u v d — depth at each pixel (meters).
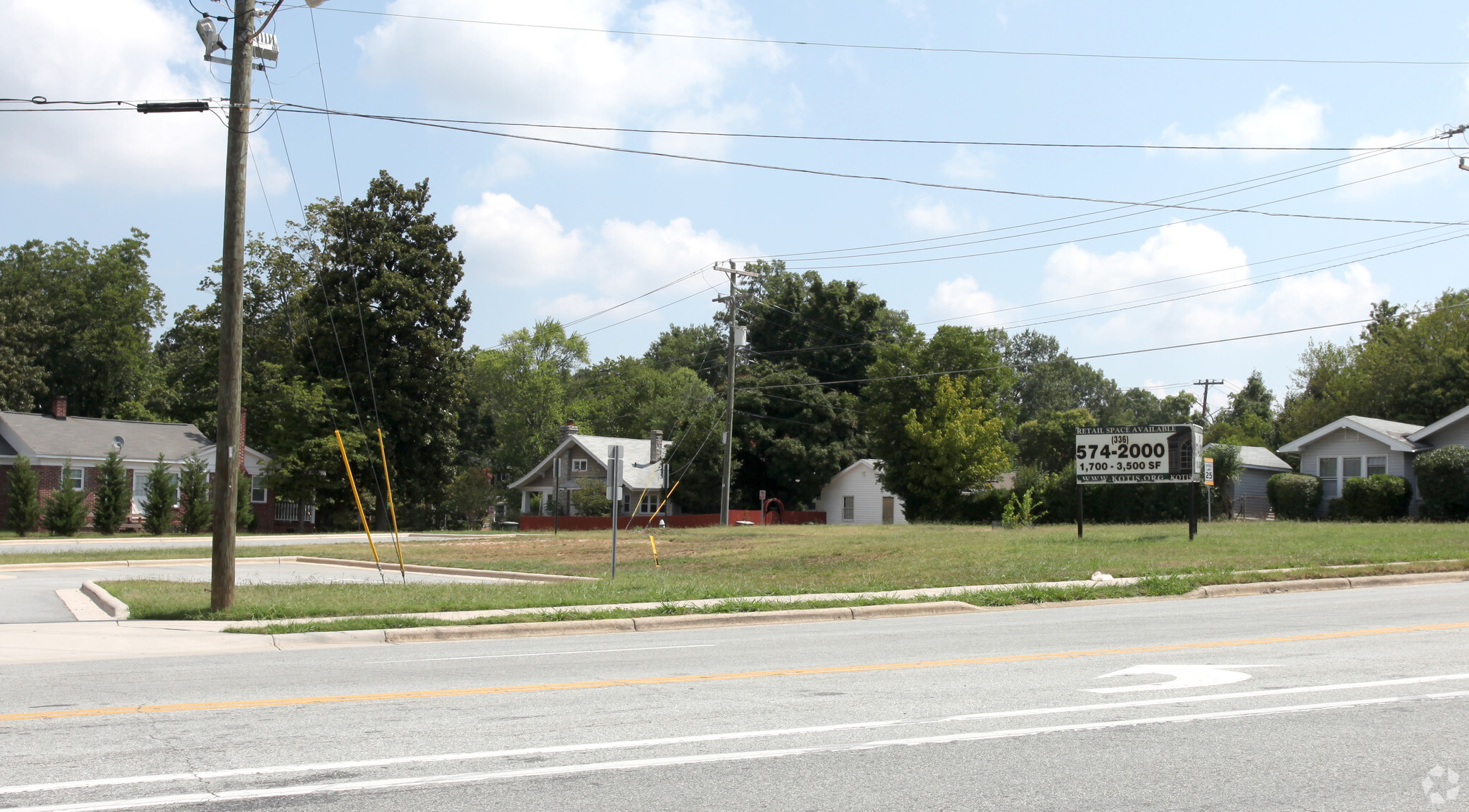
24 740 6.50
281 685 8.67
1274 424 74.25
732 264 43.19
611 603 15.03
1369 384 51.00
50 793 5.26
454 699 7.90
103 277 66.25
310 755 6.08
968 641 11.15
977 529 31.55
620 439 63.91
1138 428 24.94
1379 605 13.70
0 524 45.47
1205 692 7.76
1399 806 4.98
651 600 15.34
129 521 46.31
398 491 52.28
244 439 52.78
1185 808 4.96
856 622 13.90
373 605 14.88
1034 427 68.06
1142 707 7.25
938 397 46.69
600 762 5.89
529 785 5.43
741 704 7.59
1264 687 7.91
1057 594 16.08
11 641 12.12
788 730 6.70
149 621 13.79
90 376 65.81
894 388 48.47
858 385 67.00
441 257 53.41
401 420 51.75
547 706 7.60
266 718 7.20
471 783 5.47
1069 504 40.59
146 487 49.41
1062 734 6.48
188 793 5.27
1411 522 29.80
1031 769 5.68
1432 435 36.41
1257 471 45.56
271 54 15.11
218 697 8.09
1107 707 7.27
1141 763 5.79
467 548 32.12
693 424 56.53
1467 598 14.43
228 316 14.80
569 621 13.48
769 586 17.34
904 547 24.12
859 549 24.52
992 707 7.34
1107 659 9.51
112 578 21.45
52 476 46.62
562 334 80.75
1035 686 8.16
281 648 11.79
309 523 53.16
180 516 47.97
